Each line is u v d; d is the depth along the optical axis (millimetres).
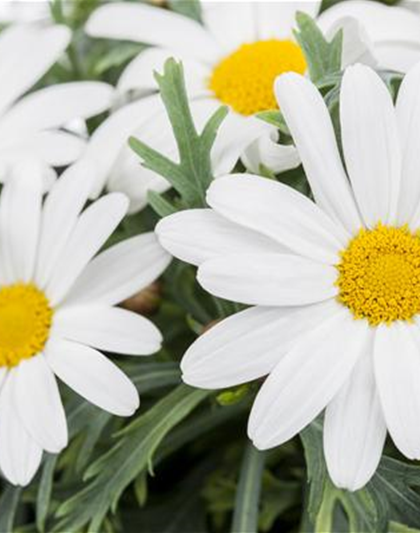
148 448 263
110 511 291
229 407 276
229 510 303
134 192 272
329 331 243
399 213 249
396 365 240
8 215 270
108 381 251
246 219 240
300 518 299
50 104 291
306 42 262
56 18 325
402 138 246
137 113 278
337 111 257
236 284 239
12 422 258
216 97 283
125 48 316
